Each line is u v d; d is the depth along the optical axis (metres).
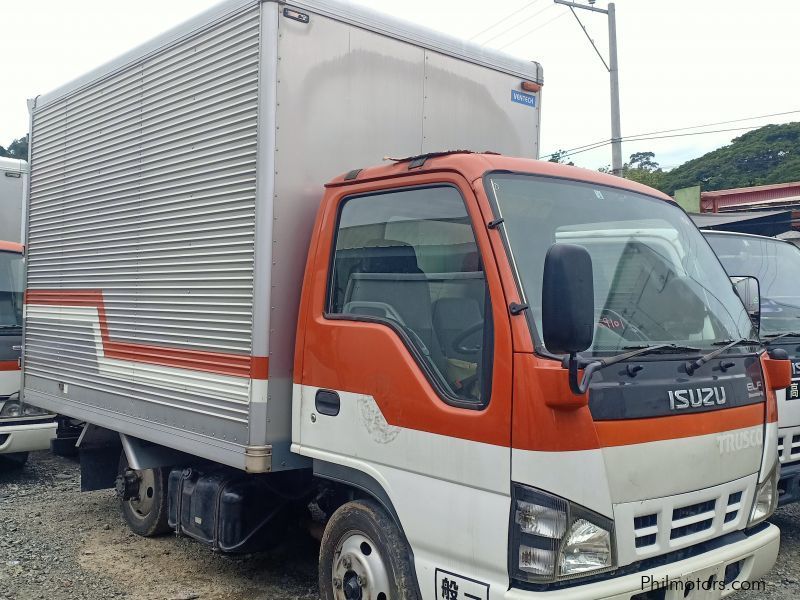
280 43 4.19
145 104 5.28
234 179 4.38
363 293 3.92
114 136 5.65
